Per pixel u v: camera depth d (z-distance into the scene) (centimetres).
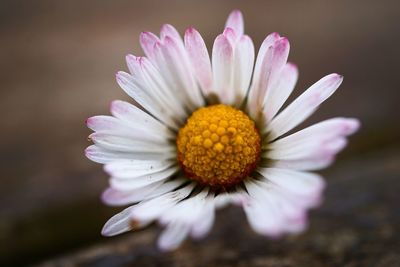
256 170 10
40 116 13
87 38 15
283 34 15
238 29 10
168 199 9
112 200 9
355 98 14
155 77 10
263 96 10
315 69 14
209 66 10
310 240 11
